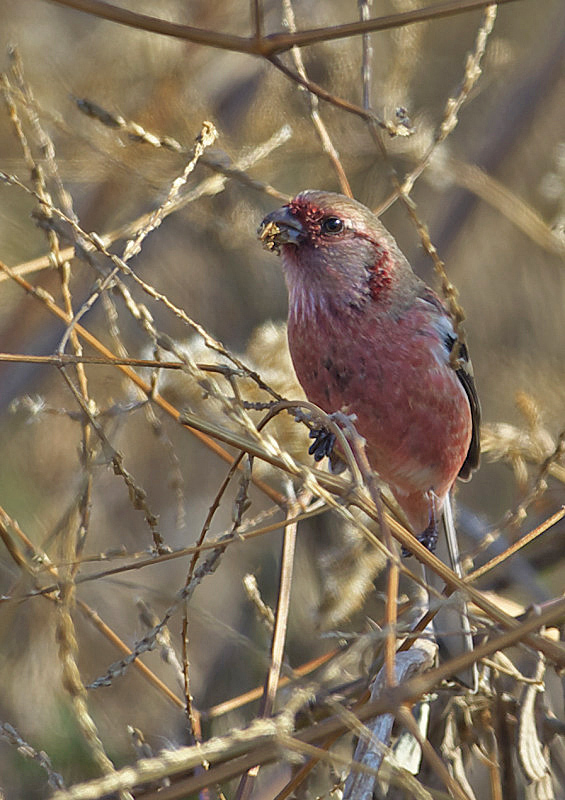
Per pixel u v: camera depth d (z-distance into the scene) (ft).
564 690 28.48
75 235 24.68
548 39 46.78
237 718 35.50
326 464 30.66
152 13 39.32
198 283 41.01
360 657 26.53
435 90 45.27
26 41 37.40
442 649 25.75
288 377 31.32
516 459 32.65
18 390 36.78
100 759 20.07
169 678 36.11
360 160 41.78
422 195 44.50
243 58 40.75
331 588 28.30
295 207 28.81
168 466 39.86
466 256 44.62
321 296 28.63
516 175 45.24
